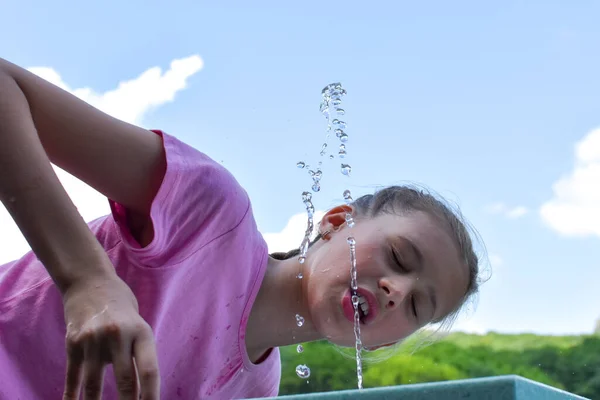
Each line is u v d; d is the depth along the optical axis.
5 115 1.02
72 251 0.97
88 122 1.16
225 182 1.36
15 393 1.21
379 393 0.82
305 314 1.54
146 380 0.87
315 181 1.90
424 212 1.66
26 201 0.98
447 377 3.47
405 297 1.54
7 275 1.33
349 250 1.54
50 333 1.26
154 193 1.23
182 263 1.31
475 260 1.79
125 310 0.92
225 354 1.42
